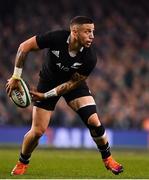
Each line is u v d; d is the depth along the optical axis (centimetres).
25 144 2564
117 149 6228
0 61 7819
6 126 6366
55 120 6650
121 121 6769
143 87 7531
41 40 2403
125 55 8238
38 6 8938
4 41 8169
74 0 9081
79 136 6306
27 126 6544
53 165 3259
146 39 8694
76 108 2533
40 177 2455
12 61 7831
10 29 8469
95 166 3259
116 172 2541
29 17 8706
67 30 2422
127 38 8631
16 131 6344
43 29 8481
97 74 7675
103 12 9100
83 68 2438
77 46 2386
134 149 6241
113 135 6412
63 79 2494
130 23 8994
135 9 9238
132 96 7294
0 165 3167
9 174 2598
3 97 6938
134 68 7906
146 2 9381
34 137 2548
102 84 7425
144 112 6988
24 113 6619
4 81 7394
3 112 6669
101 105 7038
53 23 8619
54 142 6294
